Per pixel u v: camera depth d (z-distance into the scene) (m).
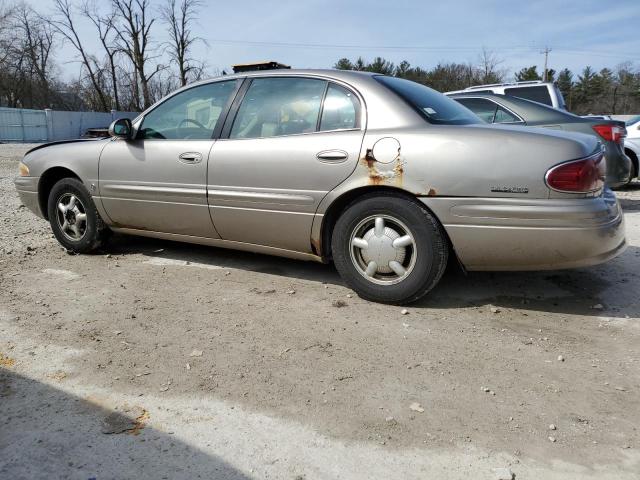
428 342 3.11
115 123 4.43
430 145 3.33
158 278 4.27
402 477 2.00
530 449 2.16
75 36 47.00
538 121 6.60
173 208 4.34
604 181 3.36
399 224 3.50
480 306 3.67
